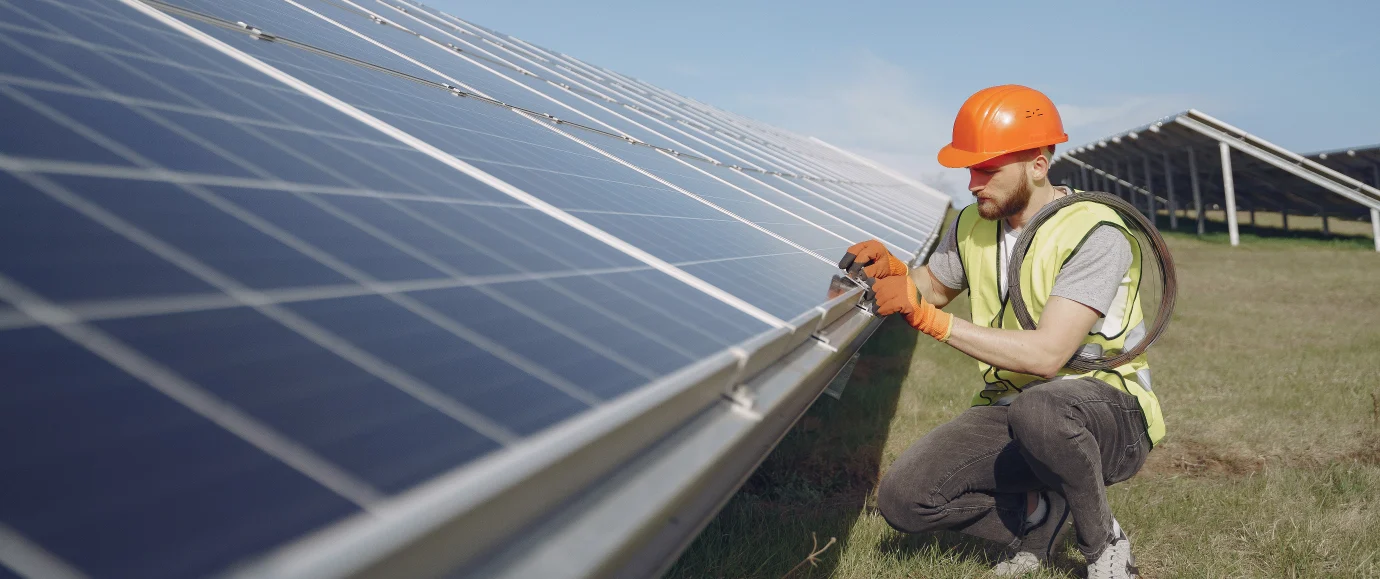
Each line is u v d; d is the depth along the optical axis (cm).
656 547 156
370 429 104
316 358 113
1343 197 3138
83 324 97
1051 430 325
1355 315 1439
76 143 140
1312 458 616
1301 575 403
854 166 2436
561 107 646
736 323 222
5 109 139
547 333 158
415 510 94
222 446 90
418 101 354
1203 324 1295
